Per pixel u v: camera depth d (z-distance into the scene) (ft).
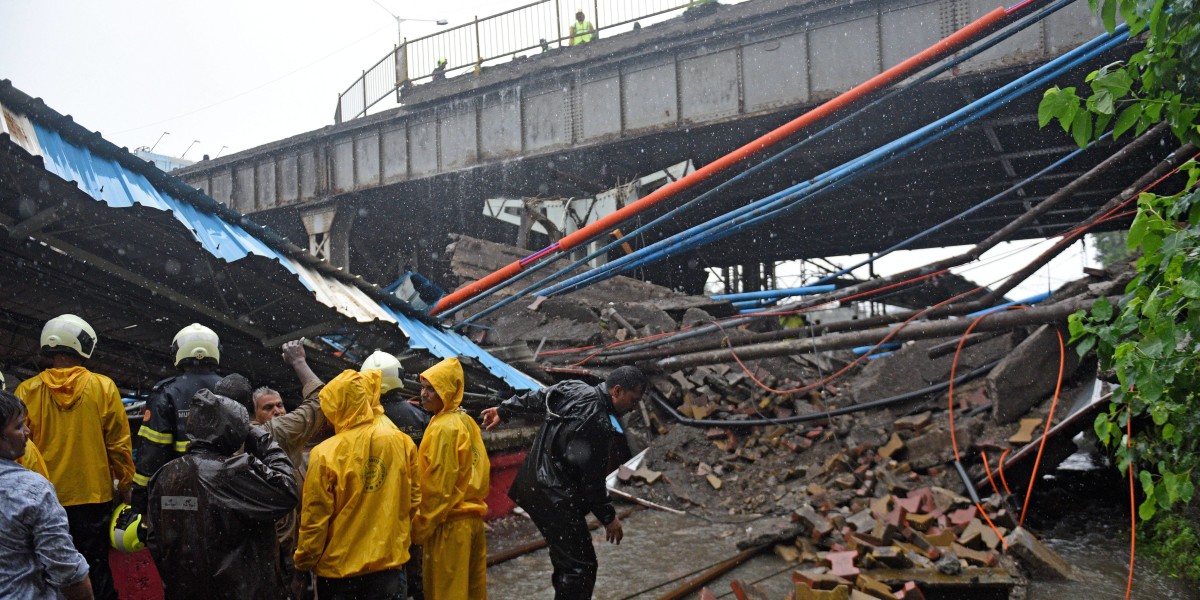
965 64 50.67
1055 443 27.09
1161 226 13.80
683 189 33.94
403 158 74.08
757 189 71.46
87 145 18.11
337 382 13.12
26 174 16.76
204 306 21.91
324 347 27.86
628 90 62.90
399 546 13.01
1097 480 33.45
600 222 35.58
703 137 62.75
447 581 14.39
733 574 22.44
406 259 91.20
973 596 20.70
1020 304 35.81
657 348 40.52
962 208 78.64
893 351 38.11
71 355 13.73
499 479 29.66
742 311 49.55
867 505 27.66
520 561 23.79
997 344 34.94
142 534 12.59
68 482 13.26
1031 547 21.71
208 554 11.10
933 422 31.96
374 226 88.89
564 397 16.49
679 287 92.48
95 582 13.66
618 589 21.03
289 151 81.05
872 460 30.94
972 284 66.44
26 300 19.99
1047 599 19.92
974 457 29.30
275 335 24.45
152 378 24.86
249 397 12.59
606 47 63.00
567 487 15.88
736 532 27.04
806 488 30.42
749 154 33.27
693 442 35.88
